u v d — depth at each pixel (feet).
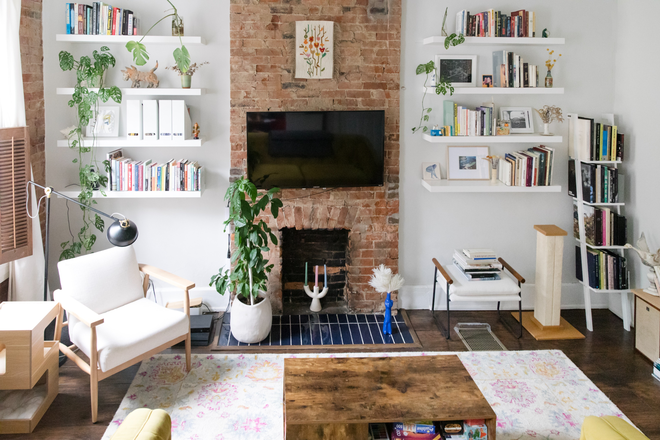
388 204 15.47
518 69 14.57
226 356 13.37
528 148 15.60
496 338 14.56
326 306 16.43
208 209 15.48
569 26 15.17
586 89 15.53
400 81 15.10
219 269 15.61
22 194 13.07
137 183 14.39
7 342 10.14
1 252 12.77
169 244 15.61
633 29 14.61
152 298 15.74
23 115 12.98
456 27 14.78
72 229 15.10
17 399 11.03
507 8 14.98
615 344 14.28
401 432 9.37
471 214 15.98
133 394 11.66
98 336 11.11
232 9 14.26
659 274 13.21
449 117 14.83
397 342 14.24
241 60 14.48
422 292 16.29
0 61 12.43
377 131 14.62
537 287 15.12
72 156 14.80
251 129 14.29
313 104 14.82
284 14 14.37
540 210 16.08
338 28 14.55
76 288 12.03
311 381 9.96
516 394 11.89
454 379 10.08
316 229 15.79
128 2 14.29
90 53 14.40
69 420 10.81
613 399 11.76
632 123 14.92
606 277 14.82
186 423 10.74
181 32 14.07
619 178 15.06
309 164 14.65
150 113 14.16
